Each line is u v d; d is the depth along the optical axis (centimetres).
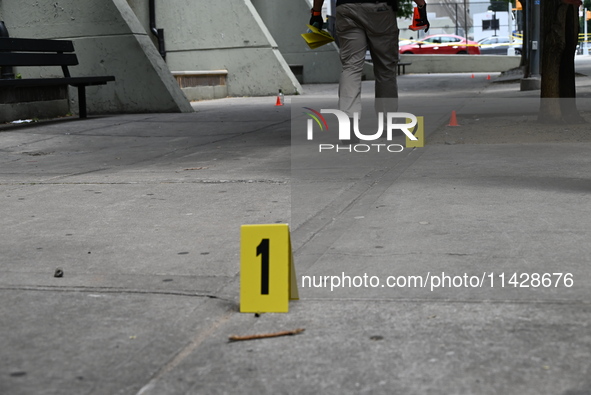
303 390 249
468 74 3412
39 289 369
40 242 471
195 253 434
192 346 291
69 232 498
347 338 293
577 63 3400
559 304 323
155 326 313
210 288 365
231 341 295
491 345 281
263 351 283
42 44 1352
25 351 288
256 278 329
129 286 371
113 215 552
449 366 263
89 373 267
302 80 2772
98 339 299
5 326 316
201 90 2038
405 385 250
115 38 1569
